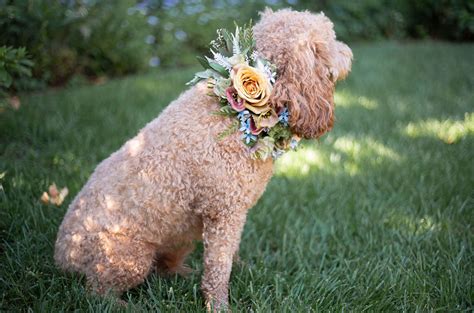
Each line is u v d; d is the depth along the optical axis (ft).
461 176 13.47
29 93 19.38
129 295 8.83
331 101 7.96
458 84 23.16
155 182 8.09
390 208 12.28
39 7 17.92
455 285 9.12
